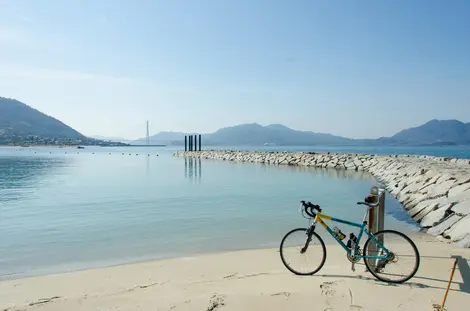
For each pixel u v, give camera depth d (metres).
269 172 27.45
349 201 13.47
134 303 4.24
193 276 5.36
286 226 9.32
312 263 5.50
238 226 9.33
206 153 57.69
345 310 3.95
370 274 5.17
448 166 21.08
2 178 23.16
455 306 4.03
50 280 5.29
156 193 15.81
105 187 18.16
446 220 8.54
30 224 9.66
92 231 8.84
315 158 36.19
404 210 12.12
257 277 5.16
